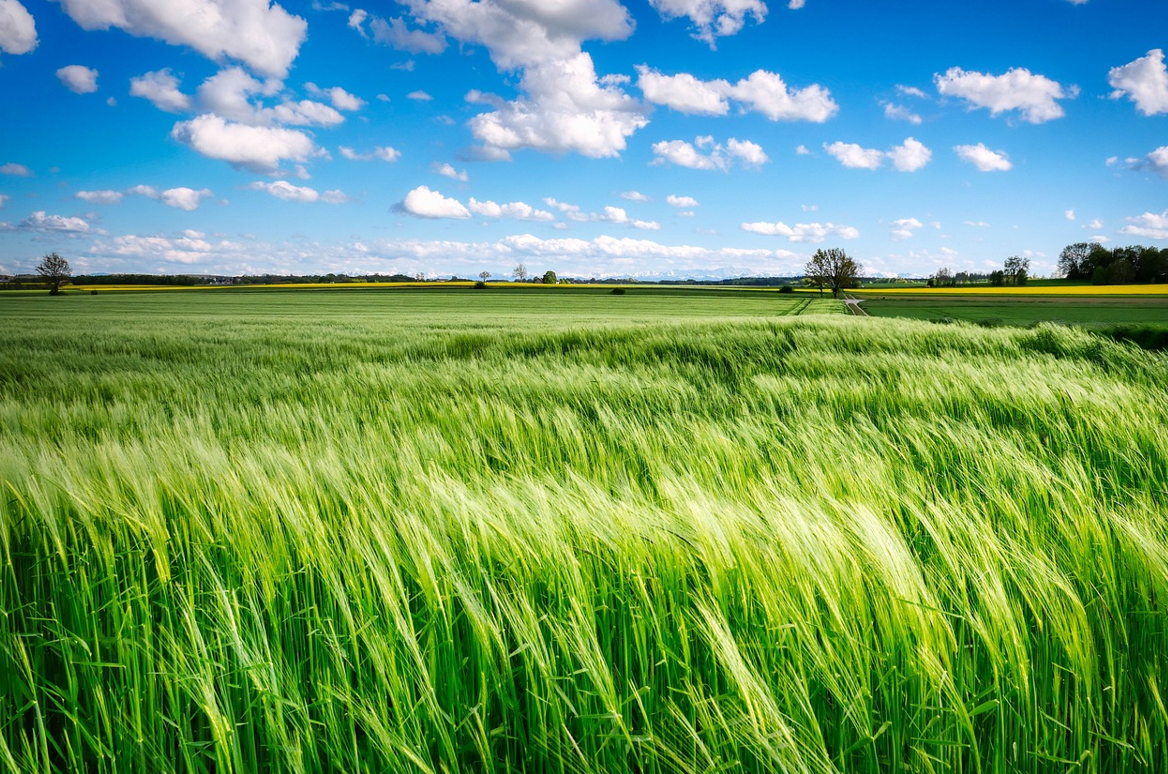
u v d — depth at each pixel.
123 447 2.83
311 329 21.55
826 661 1.18
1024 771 1.16
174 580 1.58
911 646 1.18
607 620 1.38
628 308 60.88
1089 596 1.40
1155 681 1.20
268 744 1.16
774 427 3.31
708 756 1.08
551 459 2.76
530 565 1.41
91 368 9.29
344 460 2.30
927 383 4.67
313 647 1.37
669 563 1.38
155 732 1.22
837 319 16.00
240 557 1.51
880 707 1.21
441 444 2.78
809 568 1.29
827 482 2.02
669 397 4.73
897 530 1.65
